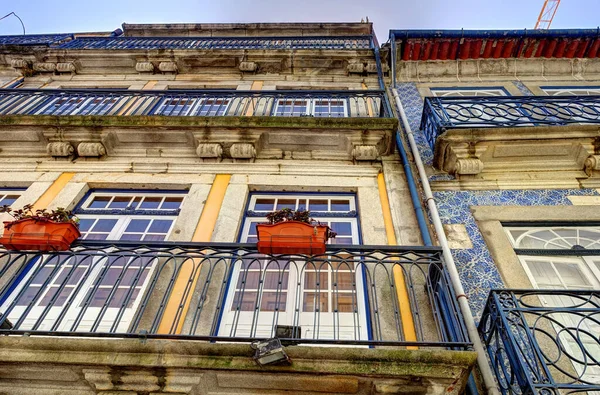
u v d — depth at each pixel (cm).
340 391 249
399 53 729
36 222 330
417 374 235
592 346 320
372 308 338
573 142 460
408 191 453
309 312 345
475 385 287
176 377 246
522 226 424
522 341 306
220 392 253
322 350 241
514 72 709
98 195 473
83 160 509
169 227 429
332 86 718
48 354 245
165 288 352
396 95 635
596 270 375
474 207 442
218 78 752
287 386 249
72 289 367
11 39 925
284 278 378
